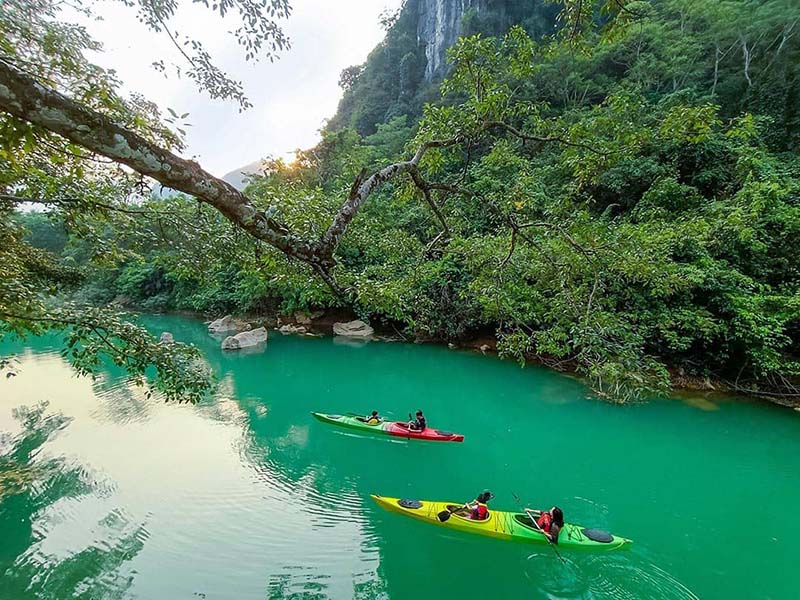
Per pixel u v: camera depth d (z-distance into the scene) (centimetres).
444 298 2067
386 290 576
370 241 852
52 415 1241
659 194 1692
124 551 689
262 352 2075
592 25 482
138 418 1235
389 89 4812
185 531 742
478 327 2123
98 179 604
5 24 391
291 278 601
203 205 671
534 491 902
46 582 622
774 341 1280
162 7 353
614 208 1934
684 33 2684
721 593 624
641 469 999
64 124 200
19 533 725
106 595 600
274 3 352
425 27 4769
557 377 1634
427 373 1762
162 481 902
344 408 1380
